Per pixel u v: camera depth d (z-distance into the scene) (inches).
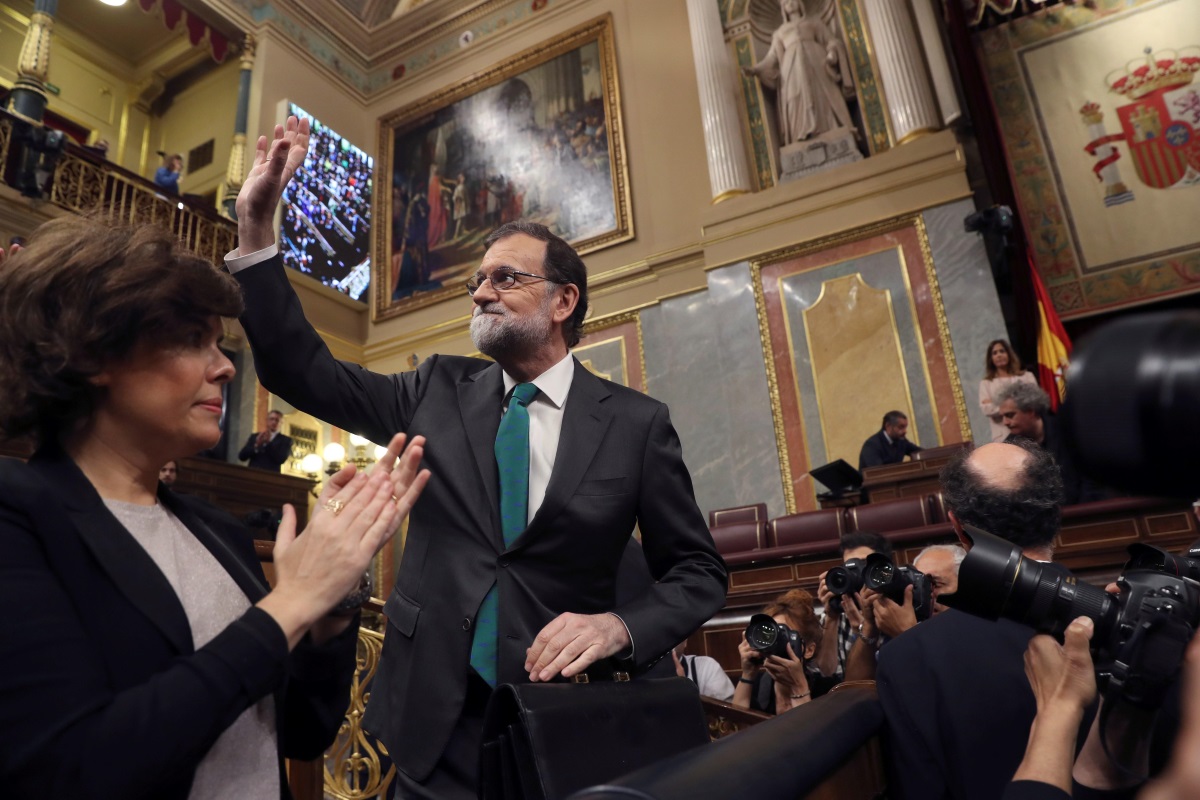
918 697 53.6
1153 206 343.9
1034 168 365.7
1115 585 36.1
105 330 36.0
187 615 37.5
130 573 35.6
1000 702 50.3
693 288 377.7
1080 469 20.8
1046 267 355.6
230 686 31.7
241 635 33.1
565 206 428.1
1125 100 358.0
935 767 51.5
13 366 36.0
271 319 60.1
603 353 392.5
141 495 40.4
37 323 35.8
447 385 72.4
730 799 27.2
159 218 382.9
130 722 29.6
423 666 58.2
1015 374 278.1
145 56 533.0
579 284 73.9
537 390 69.1
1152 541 185.5
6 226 325.1
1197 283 330.0
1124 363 19.9
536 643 53.0
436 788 54.4
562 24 462.6
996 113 376.5
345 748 119.1
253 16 464.1
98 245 37.4
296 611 34.7
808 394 330.6
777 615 146.3
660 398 370.0
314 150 468.1
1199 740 22.6
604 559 63.2
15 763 28.7
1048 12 379.2
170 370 38.2
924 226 325.7
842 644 130.7
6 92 447.8
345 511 37.5
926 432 306.5
